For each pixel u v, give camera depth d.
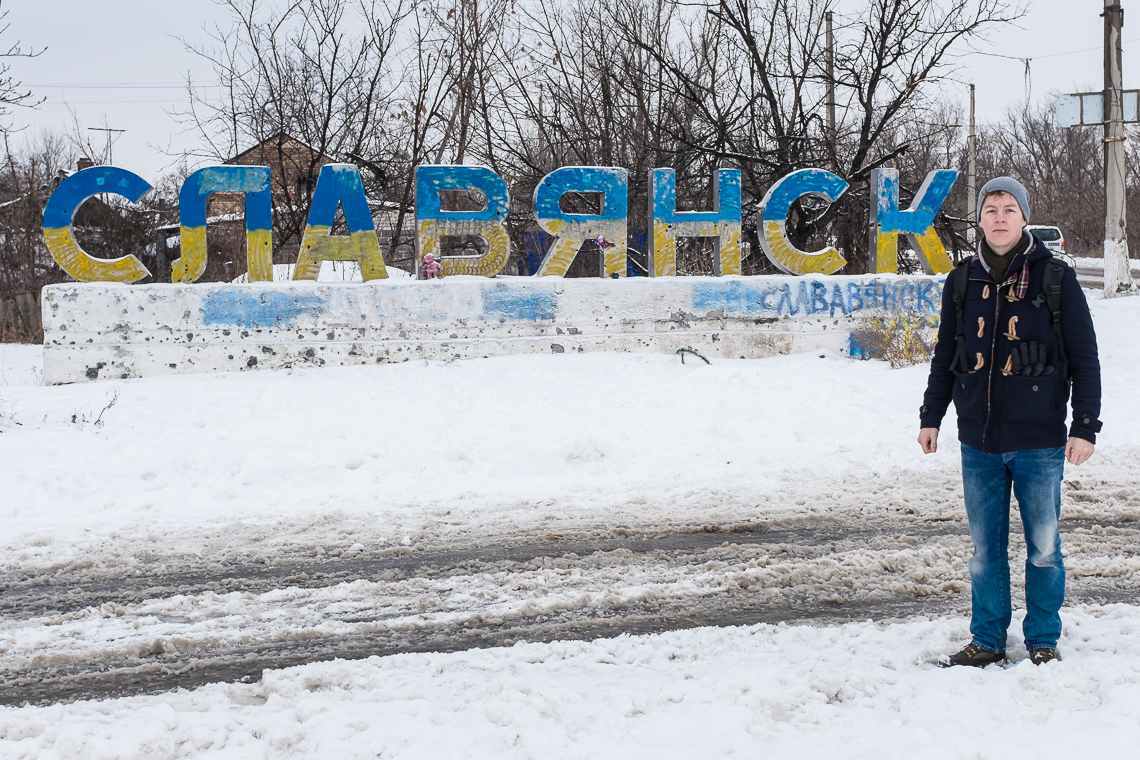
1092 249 59.78
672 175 13.77
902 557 6.00
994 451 4.08
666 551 6.25
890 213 14.39
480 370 11.77
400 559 6.18
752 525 6.80
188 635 4.90
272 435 9.04
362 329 12.48
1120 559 5.82
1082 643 4.33
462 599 5.39
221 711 3.81
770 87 20.20
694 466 8.54
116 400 10.32
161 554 6.33
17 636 4.92
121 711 3.82
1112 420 9.54
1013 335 4.04
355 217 12.88
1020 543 6.10
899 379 11.47
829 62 20.31
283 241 20.98
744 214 19.62
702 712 3.66
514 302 12.88
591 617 5.07
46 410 9.91
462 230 13.23
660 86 21.31
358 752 3.38
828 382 11.02
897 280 14.05
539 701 3.71
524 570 5.91
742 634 4.66
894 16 19.06
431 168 13.05
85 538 6.69
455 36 22.42
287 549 6.42
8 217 25.31
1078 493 7.43
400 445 8.88
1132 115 21.67
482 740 3.43
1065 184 66.88
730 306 13.49
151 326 11.98
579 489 7.93
